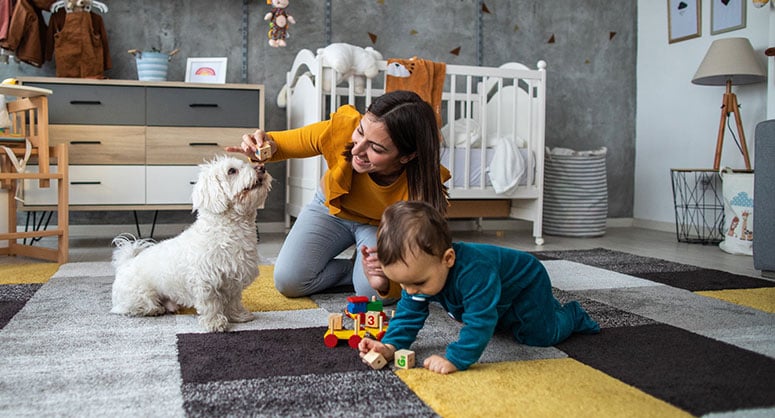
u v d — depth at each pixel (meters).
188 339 1.40
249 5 3.72
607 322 1.58
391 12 3.93
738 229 3.06
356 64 3.05
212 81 3.49
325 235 1.88
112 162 3.12
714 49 3.39
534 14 4.20
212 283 1.48
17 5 3.13
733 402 1.03
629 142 4.51
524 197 3.40
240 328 1.51
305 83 3.23
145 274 1.59
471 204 3.60
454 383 1.11
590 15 4.34
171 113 3.18
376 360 1.18
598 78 4.39
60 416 0.96
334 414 0.97
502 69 3.36
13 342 1.37
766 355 1.30
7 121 2.74
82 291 1.95
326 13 3.82
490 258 1.24
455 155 3.36
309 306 1.79
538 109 3.44
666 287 2.09
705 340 1.41
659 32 4.27
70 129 3.06
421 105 1.42
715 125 3.85
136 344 1.36
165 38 3.61
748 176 3.01
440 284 1.15
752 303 1.84
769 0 3.10
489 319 1.16
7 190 2.79
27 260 2.68
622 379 1.15
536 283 1.31
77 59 3.22
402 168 1.62
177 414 0.96
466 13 4.06
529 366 1.22
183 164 3.21
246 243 1.53
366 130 1.40
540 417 0.96
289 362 1.23
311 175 3.17
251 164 1.53
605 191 3.87
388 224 1.12
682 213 4.07
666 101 4.22
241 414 0.96
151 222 3.67
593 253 2.98
